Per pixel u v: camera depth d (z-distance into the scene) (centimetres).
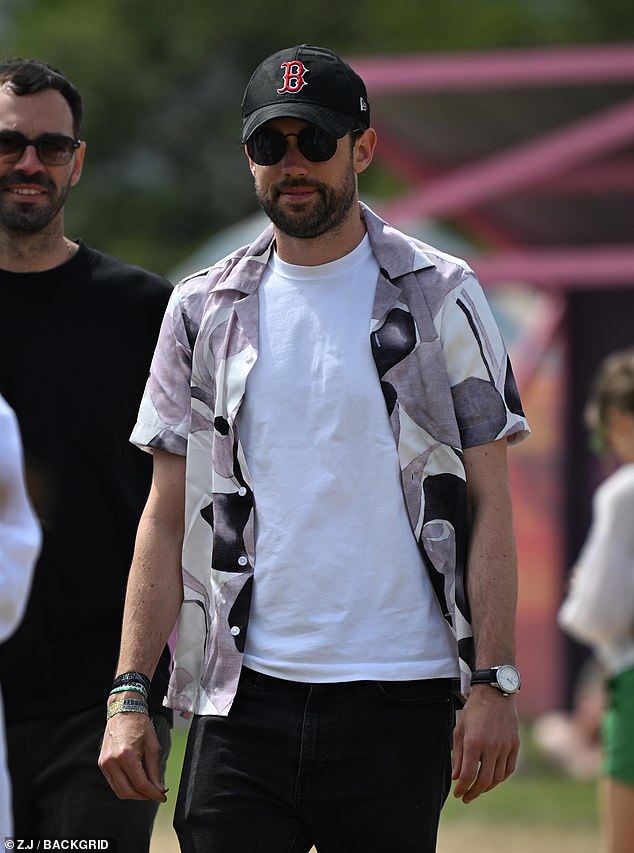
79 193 8388
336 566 948
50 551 1114
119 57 8469
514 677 932
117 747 967
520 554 3366
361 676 938
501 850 2000
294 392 965
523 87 2855
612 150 2900
